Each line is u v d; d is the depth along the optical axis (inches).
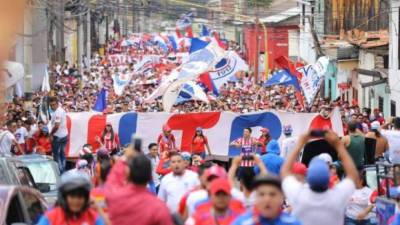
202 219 673.6
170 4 5413.4
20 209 753.0
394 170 933.8
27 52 3083.2
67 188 646.5
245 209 689.0
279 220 600.4
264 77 4097.0
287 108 2341.3
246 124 1852.9
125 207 628.4
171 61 4220.0
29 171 1094.4
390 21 2751.0
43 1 2517.2
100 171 842.2
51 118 1683.1
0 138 1512.1
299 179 782.5
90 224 653.9
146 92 3056.1
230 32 5713.6
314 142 1139.3
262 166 769.6
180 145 1849.2
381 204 944.9
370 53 3122.5
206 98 2276.1
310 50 4097.0
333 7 3784.5
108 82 3676.2
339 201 649.0
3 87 1008.2
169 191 901.2
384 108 2876.5
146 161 634.8
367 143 1264.8
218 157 1856.5
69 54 5108.3
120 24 7268.7
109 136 1763.0
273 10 5191.9
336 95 3659.0
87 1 3400.6
